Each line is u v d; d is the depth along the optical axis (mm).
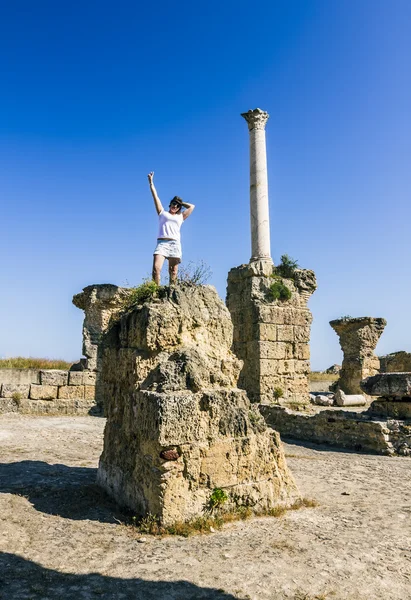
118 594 4316
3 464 9500
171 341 7176
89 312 20797
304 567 4918
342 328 27188
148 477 6184
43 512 6602
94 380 20031
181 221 9242
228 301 20125
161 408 6020
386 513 6953
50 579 4602
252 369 18375
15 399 18797
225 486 6410
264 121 22016
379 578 4727
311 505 7203
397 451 12219
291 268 19859
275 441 7238
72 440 12945
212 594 4324
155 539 5617
